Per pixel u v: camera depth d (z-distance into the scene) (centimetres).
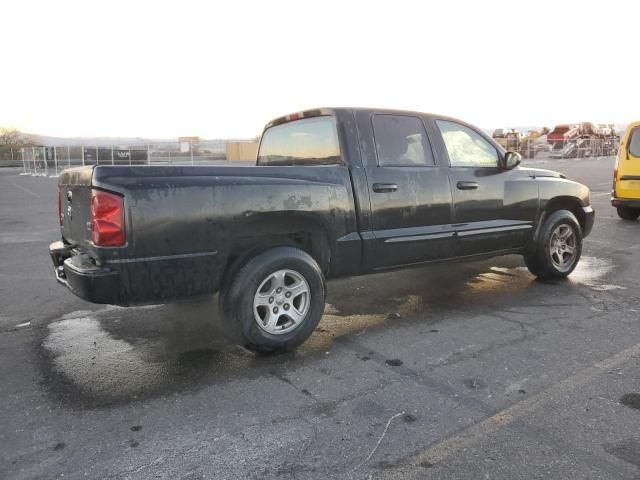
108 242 338
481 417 306
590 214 649
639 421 298
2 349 426
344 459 267
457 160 518
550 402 322
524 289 584
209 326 477
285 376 369
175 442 285
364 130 457
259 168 396
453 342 428
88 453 276
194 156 3375
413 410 316
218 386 354
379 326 471
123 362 398
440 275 656
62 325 485
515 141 3606
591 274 646
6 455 275
